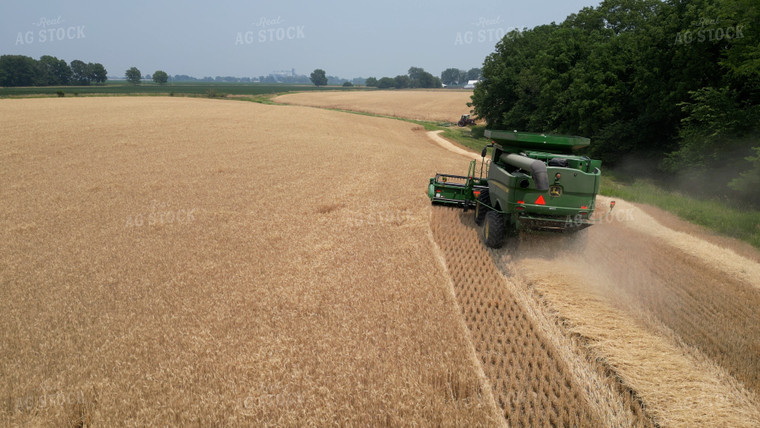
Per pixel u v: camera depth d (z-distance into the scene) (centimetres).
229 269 902
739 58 1941
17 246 1039
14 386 523
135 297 771
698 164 2017
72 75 17850
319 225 1228
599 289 805
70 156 2156
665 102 2472
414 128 5416
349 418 469
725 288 823
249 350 595
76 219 1255
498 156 1091
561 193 848
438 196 1296
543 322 685
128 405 488
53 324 675
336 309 718
